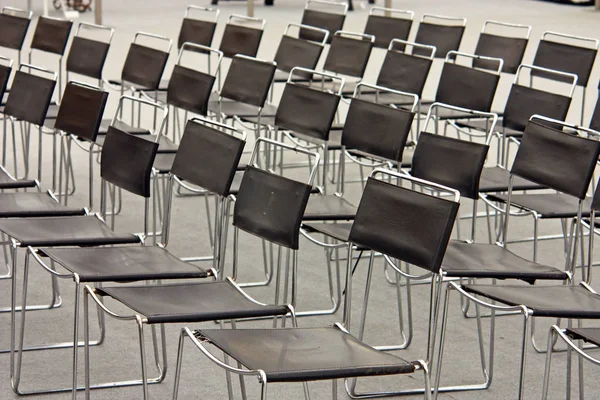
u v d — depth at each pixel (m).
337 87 8.27
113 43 13.71
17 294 5.33
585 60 7.48
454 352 4.80
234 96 6.77
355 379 4.25
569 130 7.20
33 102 5.85
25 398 4.17
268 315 3.75
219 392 4.30
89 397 3.99
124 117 9.45
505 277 4.18
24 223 4.66
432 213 3.71
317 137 5.82
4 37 8.42
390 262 4.19
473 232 4.84
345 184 7.83
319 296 5.49
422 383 4.46
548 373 3.71
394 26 8.88
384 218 3.85
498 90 11.30
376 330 5.04
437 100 6.95
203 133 4.54
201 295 3.90
